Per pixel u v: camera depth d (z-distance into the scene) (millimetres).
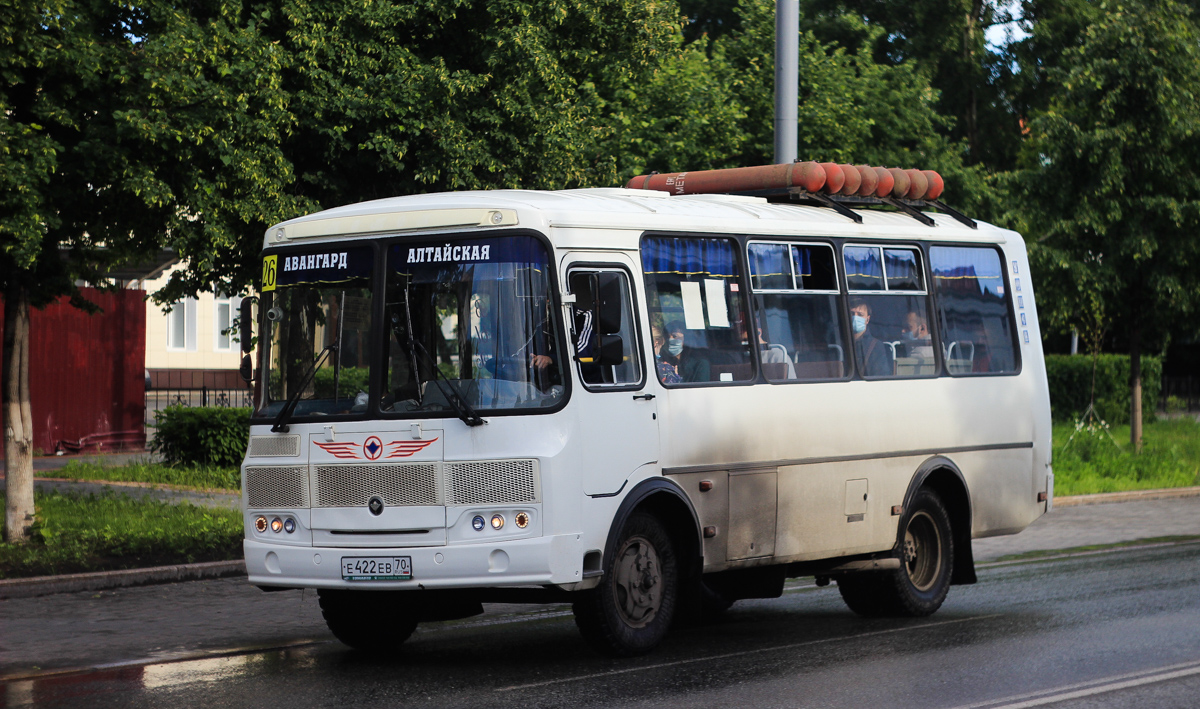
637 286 9133
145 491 19109
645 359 9070
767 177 11320
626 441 8812
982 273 12312
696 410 9391
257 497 9000
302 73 15750
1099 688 7980
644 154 25859
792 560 10102
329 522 8656
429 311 8602
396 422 8484
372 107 16047
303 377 8914
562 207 8773
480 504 8289
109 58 12859
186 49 12938
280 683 8219
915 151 31875
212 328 51219
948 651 9305
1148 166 23859
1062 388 34438
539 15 17172
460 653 9367
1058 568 14016
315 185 16828
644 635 9008
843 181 11430
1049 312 25156
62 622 10641
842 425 10547
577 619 8805
